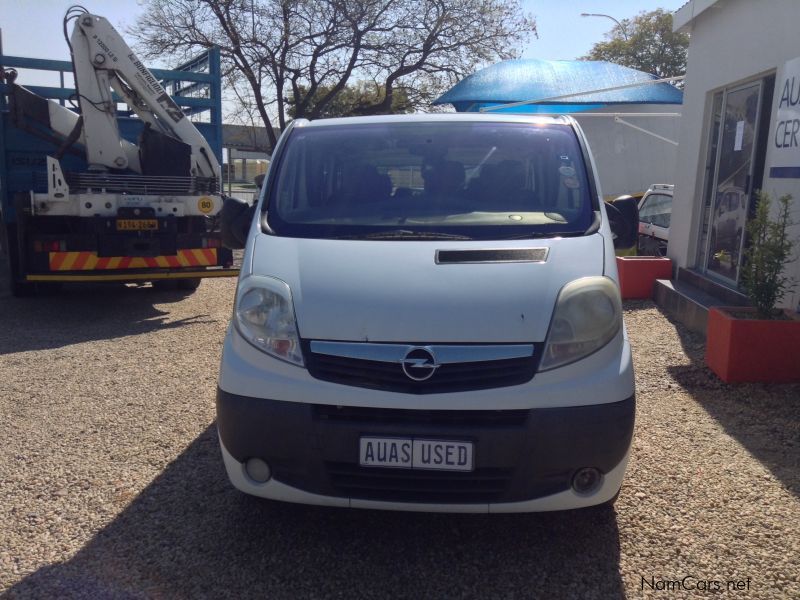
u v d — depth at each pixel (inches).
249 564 133.5
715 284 315.6
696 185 356.5
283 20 716.0
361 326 128.1
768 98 299.7
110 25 360.8
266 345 131.4
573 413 123.9
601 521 146.6
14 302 390.3
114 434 193.8
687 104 373.4
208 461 175.9
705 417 203.6
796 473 167.3
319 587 126.9
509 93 668.1
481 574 130.6
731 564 132.4
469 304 129.3
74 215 347.6
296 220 159.6
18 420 204.7
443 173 169.6
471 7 769.6
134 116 408.5
